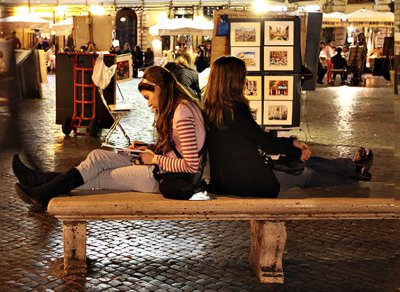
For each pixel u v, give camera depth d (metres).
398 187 5.77
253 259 5.34
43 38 39.41
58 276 5.12
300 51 9.54
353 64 28.20
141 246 5.92
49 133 12.67
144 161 5.19
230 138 5.08
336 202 4.95
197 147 5.04
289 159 5.44
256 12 9.49
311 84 10.59
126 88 26.16
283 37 9.46
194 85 10.51
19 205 7.19
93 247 5.85
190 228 6.51
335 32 37.97
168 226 6.56
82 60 12.28
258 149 5.12
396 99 13.70
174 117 5.03
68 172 5.27
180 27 30.27
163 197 5.07
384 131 13.19
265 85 9.52
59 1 39.38
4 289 4.84
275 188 5.12
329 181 5.65
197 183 5.18
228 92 5.04
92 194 5.20
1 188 7.96
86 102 12.34
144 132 13.03
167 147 5.16
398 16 9.27
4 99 18.62
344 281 5.11
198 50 30.64
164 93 5.08
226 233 6.36
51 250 5.74
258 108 9.56
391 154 10.48
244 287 4.96
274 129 9.62
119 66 12.70
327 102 19.50
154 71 5.10
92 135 12.29
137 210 4.91
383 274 5.27
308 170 5.58
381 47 33.25
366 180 5.84
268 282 5.04
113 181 5.32
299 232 6.41
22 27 28.53
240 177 5.09
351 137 12.35
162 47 44.50
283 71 9.52
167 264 5.45
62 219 5.02
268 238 5.02
